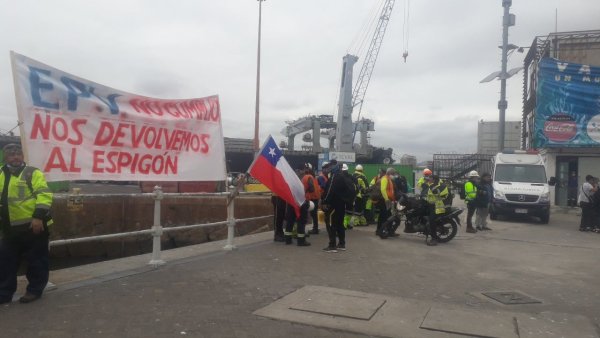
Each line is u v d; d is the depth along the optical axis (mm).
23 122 5793
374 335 5027
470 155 42375
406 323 5379
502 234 14398
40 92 6008
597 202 15695
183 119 8070
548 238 13781
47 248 5738
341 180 9742
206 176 8508
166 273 7211
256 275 7344
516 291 7035
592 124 25859
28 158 5836
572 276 8234
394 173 14570
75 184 36062
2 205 5344
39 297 5707
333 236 9805
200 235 20844
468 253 10266
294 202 10047
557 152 26703
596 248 11852
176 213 21234
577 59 28062
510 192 18625
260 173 9820
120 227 20188
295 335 4949
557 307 6293
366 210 14852
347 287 6875
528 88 34375
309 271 7805
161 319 5234
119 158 7008
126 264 7699
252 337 4852
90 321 5070
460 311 5844
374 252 9844
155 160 7594
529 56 32969
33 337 4570
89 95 6648
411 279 7555
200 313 5488
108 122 6867
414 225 11727
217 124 8891
